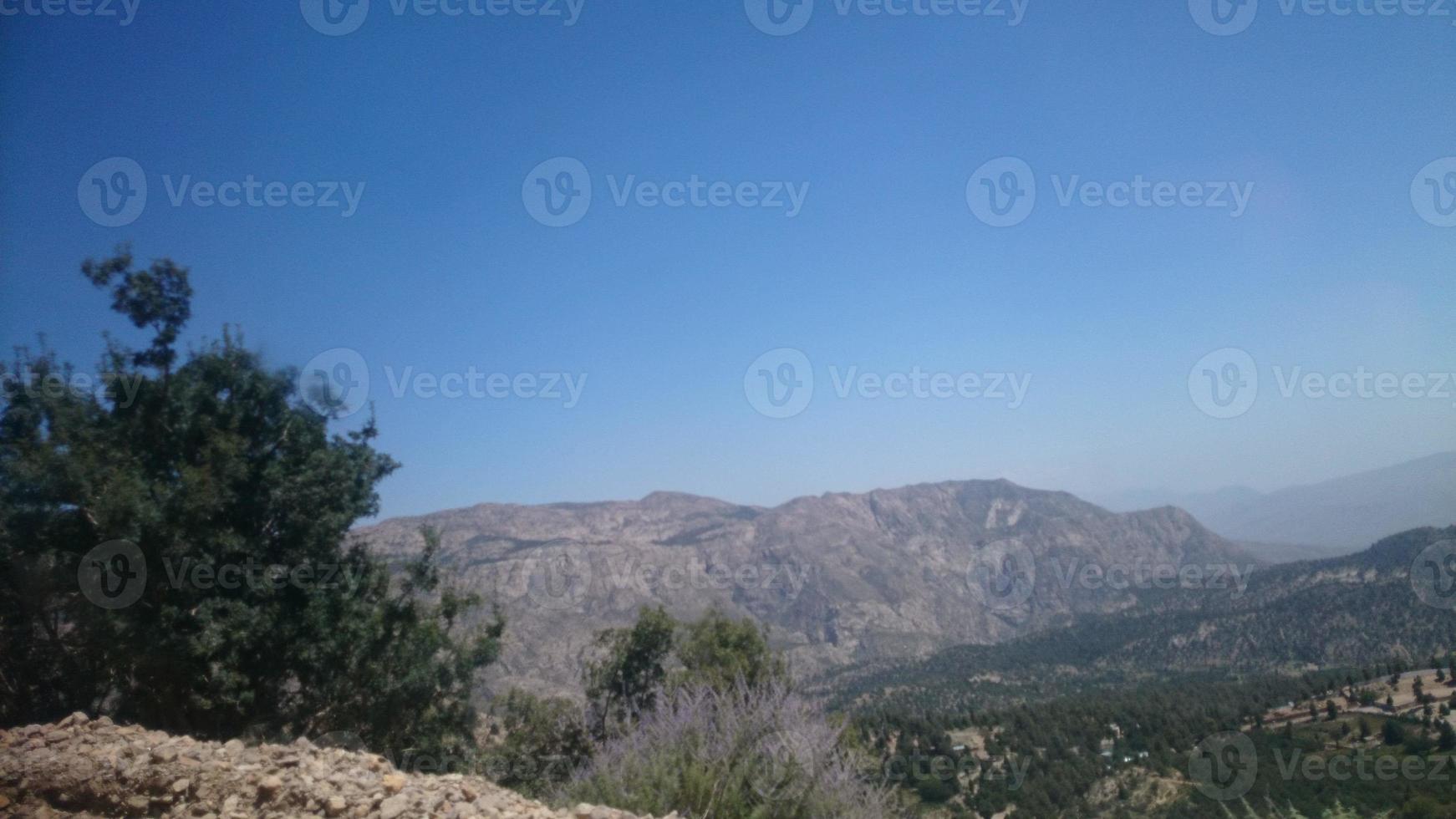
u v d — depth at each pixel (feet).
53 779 22.75
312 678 43.47
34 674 39.96
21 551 38.14
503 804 21.95
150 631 37.40
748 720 26.40
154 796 22.17
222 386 44.34
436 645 46.65
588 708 46.01
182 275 44.42
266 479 43.24
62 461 37.93
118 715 41.32
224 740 41.11
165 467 42.01
